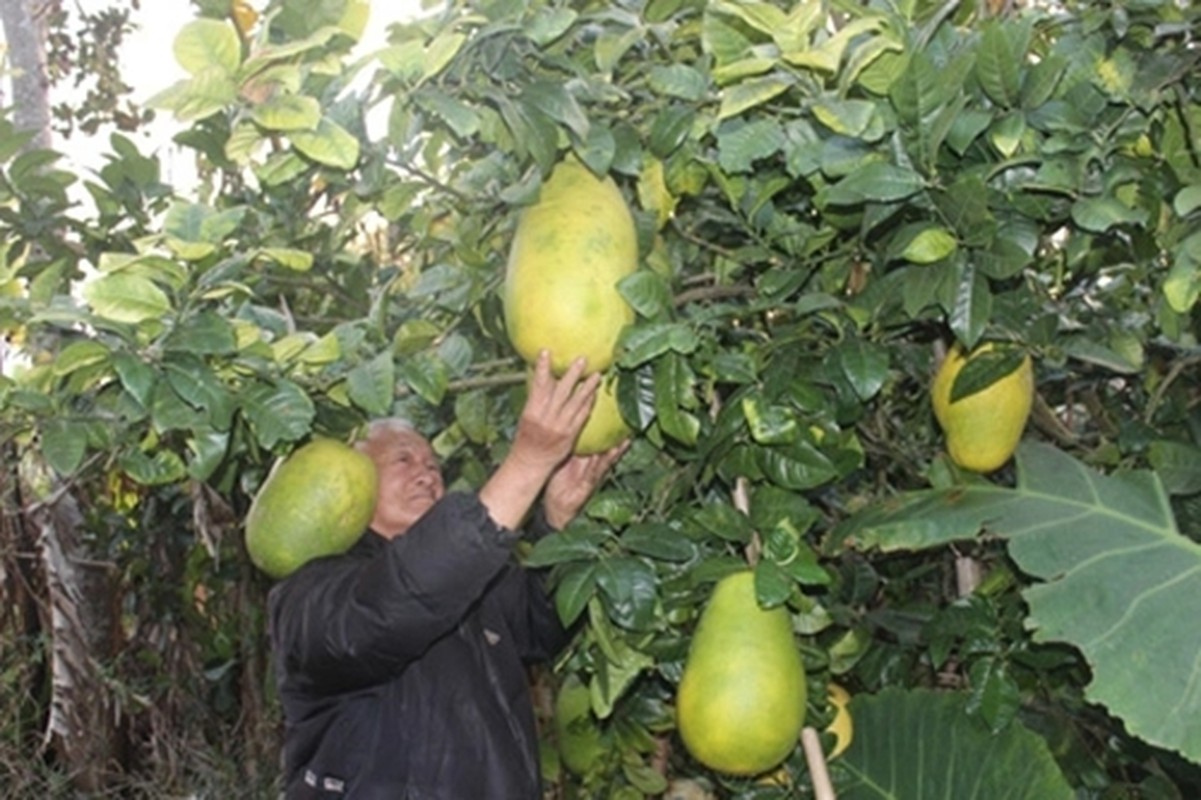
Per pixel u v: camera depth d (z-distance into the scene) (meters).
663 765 3.30
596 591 2.33
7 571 6.34
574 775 3.51
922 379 2.61
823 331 2.27
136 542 5.94
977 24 2.11
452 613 2.38
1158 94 2.00
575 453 2.43
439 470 3.14
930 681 3.33
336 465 2.54
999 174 2.00
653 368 2.16
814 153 1.95
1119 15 2.04
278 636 2.64
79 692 6.07
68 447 2.04
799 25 1.87
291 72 1.80
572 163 2.20
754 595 2.17
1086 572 2.22
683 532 2.34
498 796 2.77
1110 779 3.28
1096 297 2.87
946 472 2.57
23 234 2.68
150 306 1.87
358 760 2.73
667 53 2.17
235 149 1.94
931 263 1.97
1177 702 2.04
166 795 6.03
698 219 2.57
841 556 2.91
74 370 2.00
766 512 2.26
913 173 1.87
